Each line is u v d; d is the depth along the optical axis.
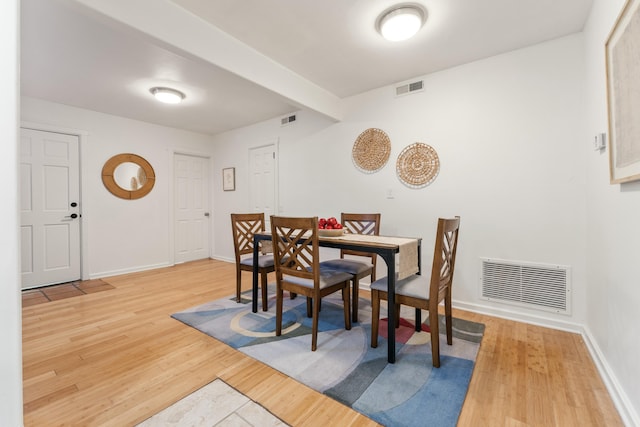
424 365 1.75
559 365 1.74
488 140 2.57
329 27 2.15
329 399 1.46
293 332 2.21
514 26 2.13
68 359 1.84
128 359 1.84
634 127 1.21
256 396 1.48
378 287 1.92
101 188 4.00
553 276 2.31
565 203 2.26
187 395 1.49
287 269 2.09
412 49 2.45
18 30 0.75
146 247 4.47
